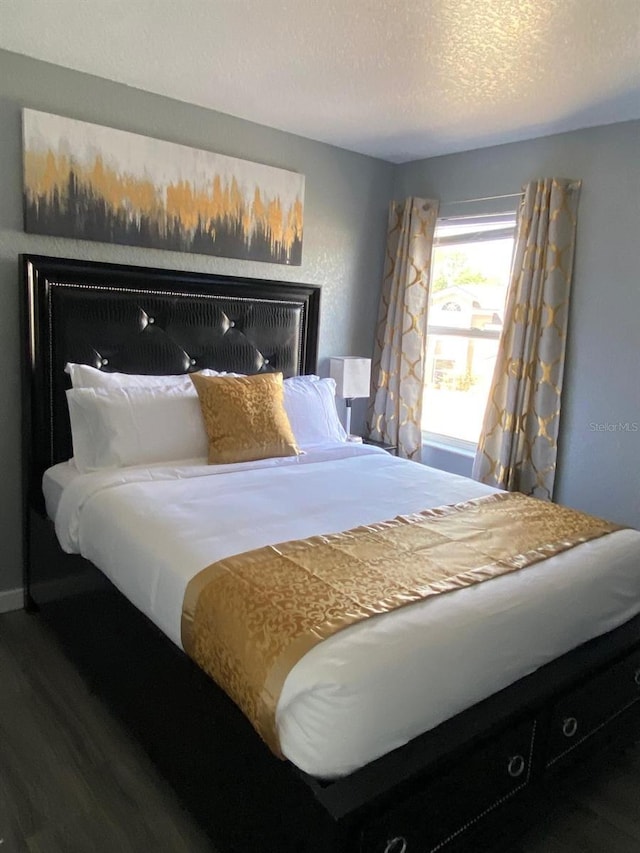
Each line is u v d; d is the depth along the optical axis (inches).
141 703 79.9
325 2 80.0
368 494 100.4
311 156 141.8
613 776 83.3
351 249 153.9
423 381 155.2
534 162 132.6
